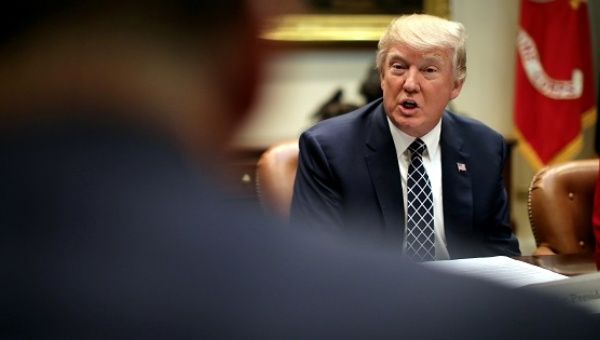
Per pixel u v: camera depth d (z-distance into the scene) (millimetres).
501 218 2127
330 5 4199
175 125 336
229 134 344
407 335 345
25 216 328
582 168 2506
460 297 357
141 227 336
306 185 2078
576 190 2488
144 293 335
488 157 2104
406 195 2021
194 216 343
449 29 1972
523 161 4707
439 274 367
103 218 333
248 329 337
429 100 1957
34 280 330
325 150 2066
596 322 363
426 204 2012
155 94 332
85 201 331
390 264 363
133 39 327
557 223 2443
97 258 334
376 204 2018
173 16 329
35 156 327
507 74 4590
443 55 1945
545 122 4262
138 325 333
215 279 341
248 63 338
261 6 336
